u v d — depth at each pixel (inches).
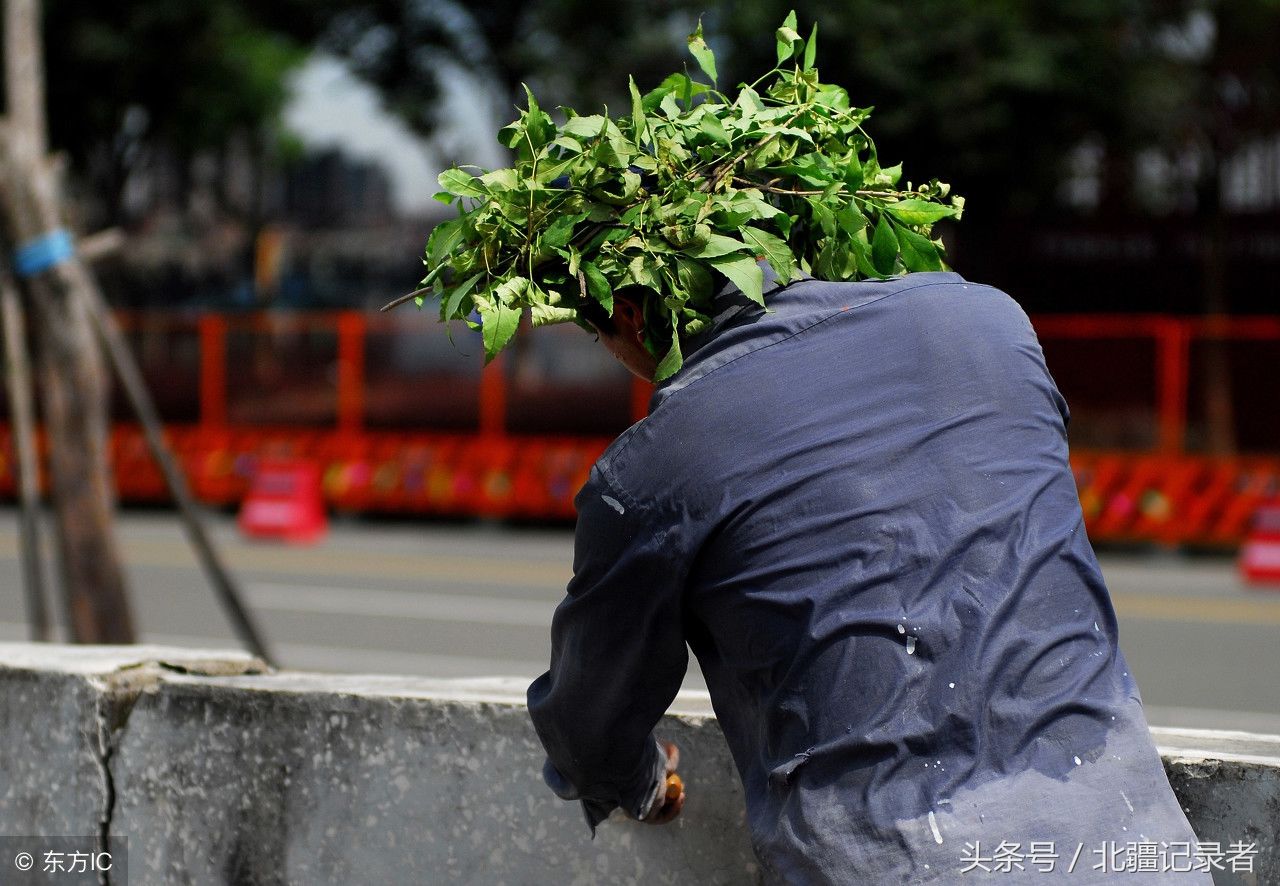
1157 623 414.6
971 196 670.5
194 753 113.3
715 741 100.9
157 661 120.1
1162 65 631.8
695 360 82.0
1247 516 562.6
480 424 656.4
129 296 1037.2
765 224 87.9
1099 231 690.8
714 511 77.6
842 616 74.8
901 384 79.2
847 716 74.0
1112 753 73.8
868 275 89.0
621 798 92.4
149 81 842.2
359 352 661.9
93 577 260.2
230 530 634.2
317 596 457.1
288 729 110.7
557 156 86.9
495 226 85.4
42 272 253.3
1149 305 684.7
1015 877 70.4
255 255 1098.1
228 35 815.7
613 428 639.1
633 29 679.1
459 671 349.7
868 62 594.2
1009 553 75.9
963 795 72.1
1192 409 599.5
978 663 73.6
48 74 819.4
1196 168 681.0
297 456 666.2
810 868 74.3
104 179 895.1
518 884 104.7
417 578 494.0
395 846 107.7
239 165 1138.7
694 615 82.1
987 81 596.1
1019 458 78.4
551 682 87.4
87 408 259.1
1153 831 72.4
